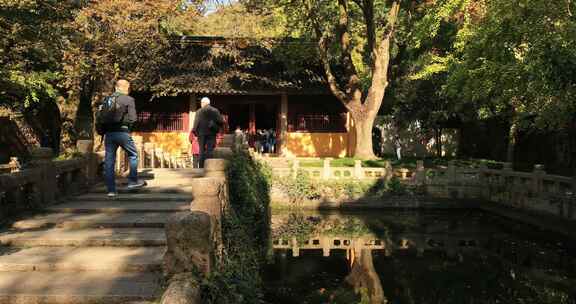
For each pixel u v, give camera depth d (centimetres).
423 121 2819
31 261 537
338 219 1688
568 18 1131
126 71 1712
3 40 1305
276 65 2369
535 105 1356
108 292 464
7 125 2100
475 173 1875
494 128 2777
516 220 1553
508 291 896
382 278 980
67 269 532
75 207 760
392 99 2750
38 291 466
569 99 1128
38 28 1345
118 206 768
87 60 1502
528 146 2503
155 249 589
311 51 2258
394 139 3073
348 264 1095
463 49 1652
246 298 555
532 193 1480
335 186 1870
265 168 1725
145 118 2361
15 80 1272
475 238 1378
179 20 1681
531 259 1134
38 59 1503
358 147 2155
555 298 855
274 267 1067
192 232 387
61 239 605
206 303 388
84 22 1451
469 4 1644
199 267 388
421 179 1886
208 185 509
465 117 2575
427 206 1847
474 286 922
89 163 931
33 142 2197
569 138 2084
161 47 1825
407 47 2283
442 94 2256
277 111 2462
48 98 1725
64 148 1734
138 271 530
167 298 318
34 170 750
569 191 1280
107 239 603
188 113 2375
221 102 2416
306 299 848
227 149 855
